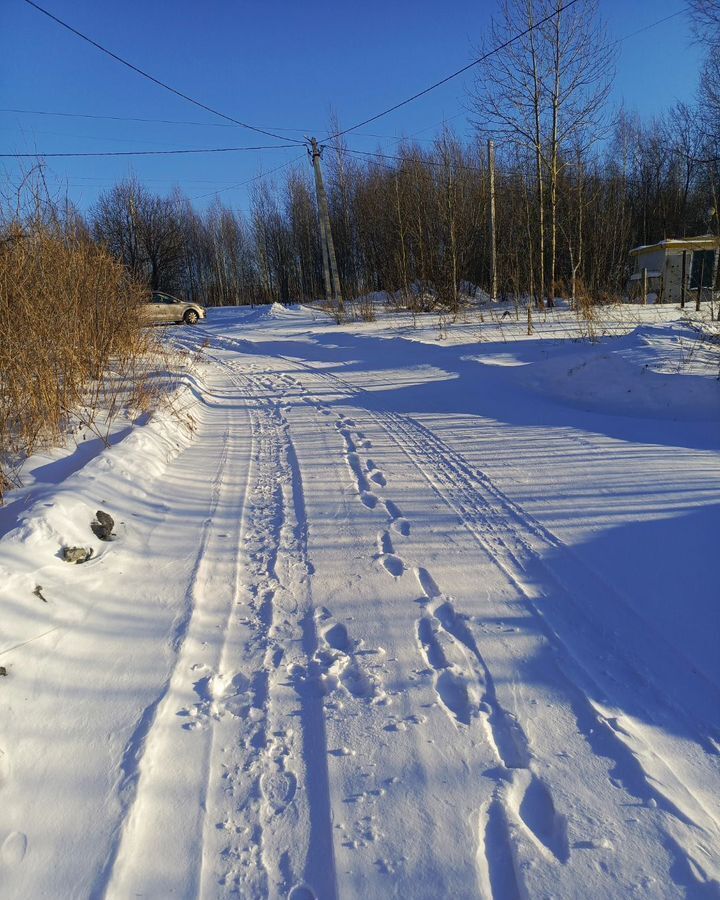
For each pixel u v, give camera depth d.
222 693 2.85
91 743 2.53
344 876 1.98
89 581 3.66
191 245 54.50
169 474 5.80
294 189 46.22
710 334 9.40
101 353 7.84
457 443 6.64
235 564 4.08
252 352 16.69
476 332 14.20
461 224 26.66
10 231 6.72
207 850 2.08
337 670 2.97
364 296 25.23
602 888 1.90
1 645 2.88
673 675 2.84
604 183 33.53
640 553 3.88
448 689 2.84
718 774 2.31
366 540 4.38
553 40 19.22
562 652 3.04
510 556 4.02
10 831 2.13
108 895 1.91
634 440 6.23
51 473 5.09
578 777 2.31
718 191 16.36
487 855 2.04
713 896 1.86
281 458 6.46
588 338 11.17
